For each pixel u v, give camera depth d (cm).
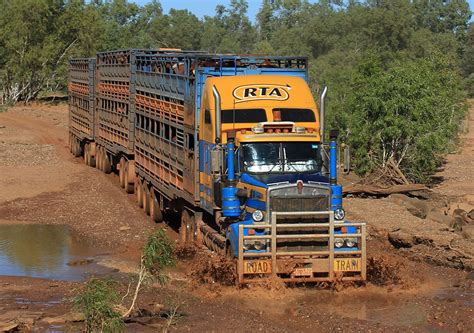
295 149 1495
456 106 3697
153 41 10931
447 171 3406
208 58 1700
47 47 6875
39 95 7719
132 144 2470
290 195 1412
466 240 1745
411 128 2750
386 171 2772
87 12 7225
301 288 1431
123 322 1126
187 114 1747
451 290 1441
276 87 1608
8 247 1872
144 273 1223
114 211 2309
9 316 1229
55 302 1342
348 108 3045
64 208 2353
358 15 8694
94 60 3155
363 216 1989
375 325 1192
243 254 1391
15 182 2794
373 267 1489
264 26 12244
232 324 1195
